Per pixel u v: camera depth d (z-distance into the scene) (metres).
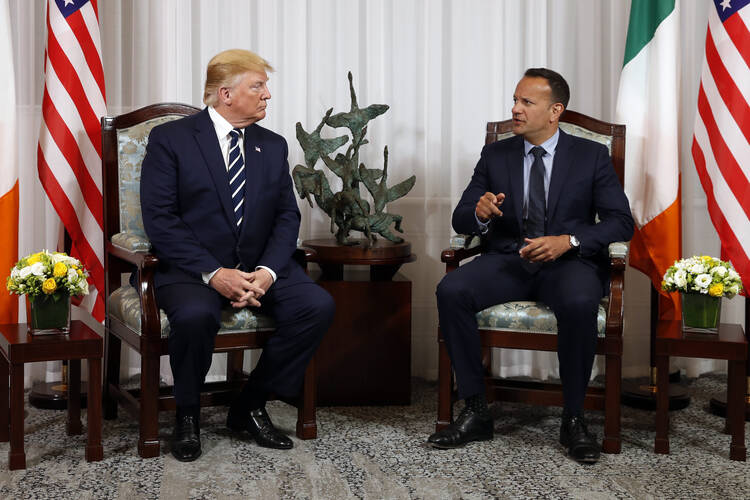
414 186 3.82
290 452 2.77
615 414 2.78
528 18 3.78
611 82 3.82
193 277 2.77
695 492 2.44
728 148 3.18
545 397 2.91
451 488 2.45
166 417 3.19
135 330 2.71
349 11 3.73
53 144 3.21
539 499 2.38
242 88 2.80
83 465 2.62
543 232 3.03
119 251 2.89
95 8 3.30
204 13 3.63
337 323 3.32
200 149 2.82
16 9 3.46
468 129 3.83
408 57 3.79
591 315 2.71
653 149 3.39
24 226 3.55
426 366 3.90
